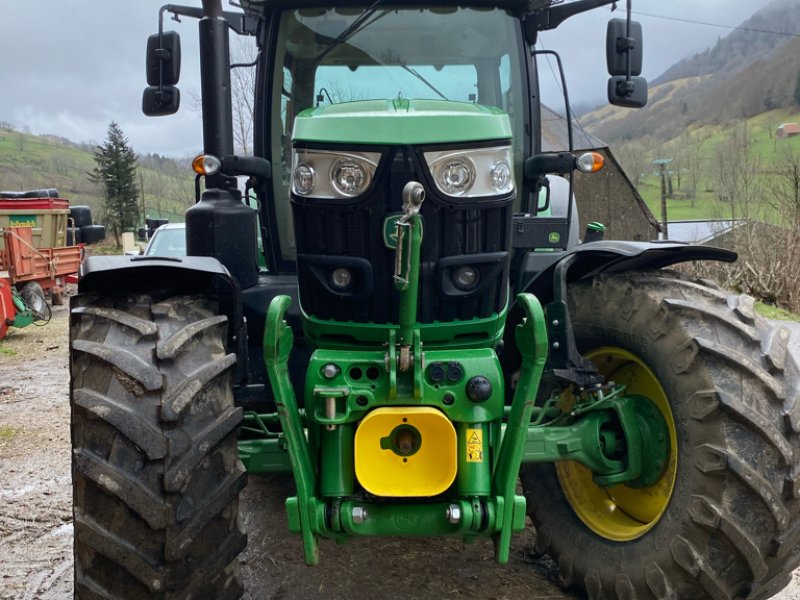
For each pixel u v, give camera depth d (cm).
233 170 351
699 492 270
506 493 254
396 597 331
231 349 292
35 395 732
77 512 241
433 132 257
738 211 1777
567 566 324
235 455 254
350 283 269
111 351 246
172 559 233
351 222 264
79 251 1598
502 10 391
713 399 268
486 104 394
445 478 253
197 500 239
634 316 302
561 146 840
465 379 257
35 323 1281
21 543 392
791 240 1510
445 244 265
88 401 238
